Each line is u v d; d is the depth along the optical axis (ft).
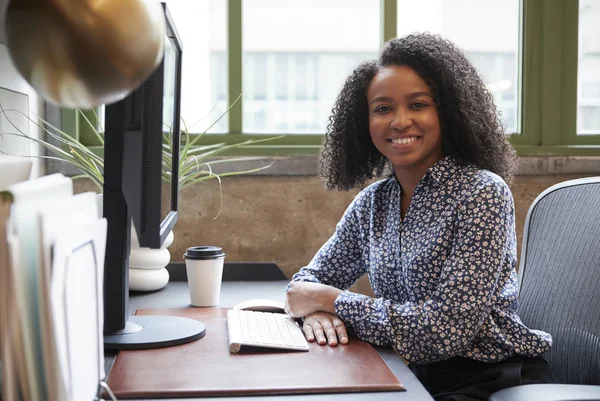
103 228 2.59
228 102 7.59
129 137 3.37
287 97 7.92
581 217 4.58
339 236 5.28
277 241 7.45
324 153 5.73
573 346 4.29
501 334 4.26
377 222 4.95
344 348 3.84
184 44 7.61
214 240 7.40
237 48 7.56
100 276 2.59
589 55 7.91
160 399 2.88
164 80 3.39
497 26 7.97
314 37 7.93
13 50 2.43
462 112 4.77
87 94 2.58
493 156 4.95
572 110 7.76
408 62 4.80
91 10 2.31
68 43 2.36
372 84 4.95
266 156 7.43
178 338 3.79
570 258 4.52
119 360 3.43
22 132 5.83
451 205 4.39
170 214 4.31
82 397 2.30
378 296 4.90
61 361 2.03
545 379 4.22
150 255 5.62
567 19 7.70
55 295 2.01
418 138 4.76
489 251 4.14
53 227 2.07
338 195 7.46
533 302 4.72
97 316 2.54
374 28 8.00
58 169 7.04
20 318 1.97
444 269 4.19
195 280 5.00
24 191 2.07
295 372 3.26
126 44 2.40
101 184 5.96
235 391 2.93
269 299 5.35
